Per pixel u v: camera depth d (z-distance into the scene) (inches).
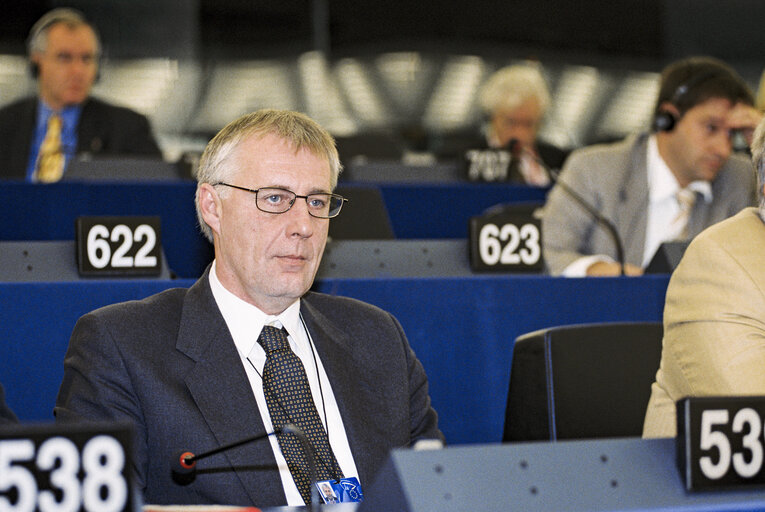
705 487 54.1
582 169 154.7
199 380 81.6
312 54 387.2
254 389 83.9
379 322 92.4
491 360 114.2
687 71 146.6
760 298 80.1
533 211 179.3
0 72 353.7
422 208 201.0
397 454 52.2
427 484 51.6
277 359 85.0
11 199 168.6
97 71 224.7
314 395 85.9
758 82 411.8
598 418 92.8
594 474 53.6
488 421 113.6
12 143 219.1
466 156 229.3
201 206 87.4
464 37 396.5
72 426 50.6
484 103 251.1
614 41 406.9
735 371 78.7
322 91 387.2
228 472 79.1
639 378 94.8
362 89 389.4
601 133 399.5
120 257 110.3
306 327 89.4
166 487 79.1
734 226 84.6
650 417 85.9
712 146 145.3
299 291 84.1
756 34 412.5
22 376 100.3
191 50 375.9
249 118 86.2
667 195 150.1
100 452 50.8
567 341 93.2
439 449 52.7
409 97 390.6
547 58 402.3
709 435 54.6
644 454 54.9
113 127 225.3
